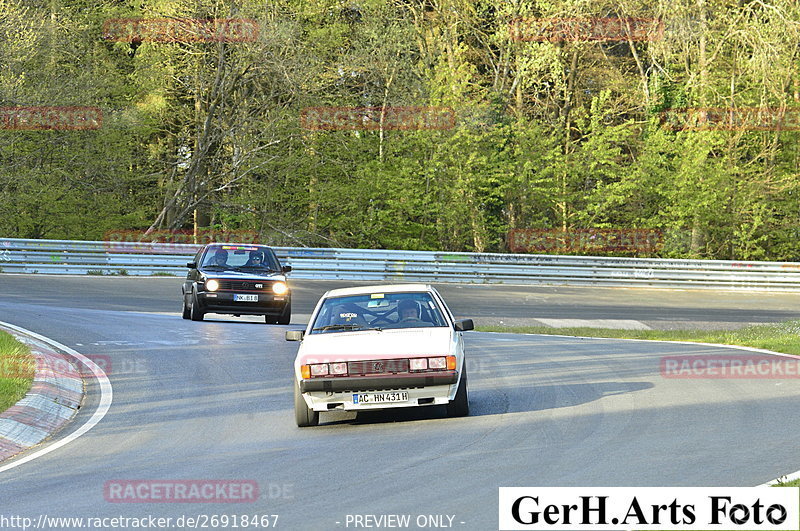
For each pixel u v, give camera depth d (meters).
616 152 96.50
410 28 92.38
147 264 67.38
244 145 89.12
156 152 95.94
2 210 82.88
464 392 19.84
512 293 64.75
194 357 30.11
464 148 94.44
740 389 23.42
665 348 34.28
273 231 94.44
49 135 87.06
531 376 26.14
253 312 40.12
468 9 96.62
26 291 53.12
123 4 91.44
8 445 18.28
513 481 14.05
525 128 96.25
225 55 87.56
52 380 24.34
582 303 59.66
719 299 65.56
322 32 89.31
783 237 95.75
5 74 78.62
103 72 89.75
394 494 13.51
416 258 71.75
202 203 94.31
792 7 84.00
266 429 19.31
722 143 93.62
